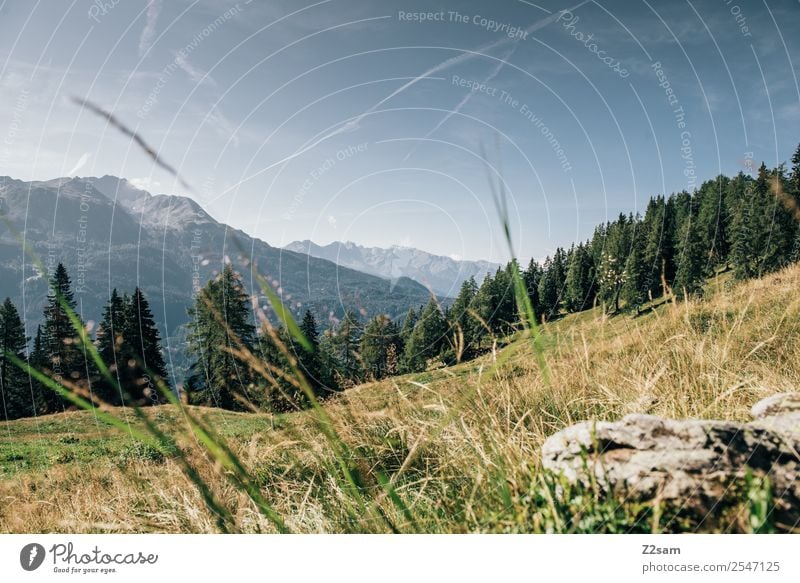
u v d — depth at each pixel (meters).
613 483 1.97
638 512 1.89
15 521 4.06
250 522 2.57
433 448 2.72
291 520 2.57
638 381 3.30
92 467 6.53
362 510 2.29
